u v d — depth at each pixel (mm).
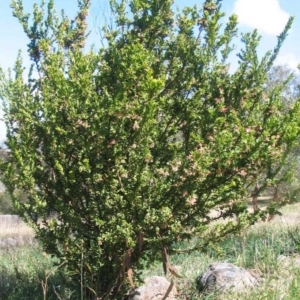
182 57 4602
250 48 4574
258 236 7512
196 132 4535
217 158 3900
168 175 4168
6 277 6102
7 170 4215
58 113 4215
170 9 4684
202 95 4629
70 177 4133
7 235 10398
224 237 4340
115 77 4453
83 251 4348
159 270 6238
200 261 6695
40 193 4445
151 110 3818
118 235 4027
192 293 5211
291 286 5090
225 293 5203
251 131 3846
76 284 4828
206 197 4043
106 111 3926
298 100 4199
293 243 7230
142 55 3957
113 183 4031
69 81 4188
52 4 4949
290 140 3928
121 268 4277
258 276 5941
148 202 4070
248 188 4336
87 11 5109
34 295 5398
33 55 4867
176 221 4082
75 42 5074
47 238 4395
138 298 4859
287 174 4176
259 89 4562
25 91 4629
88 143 4043
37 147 4383
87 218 4453
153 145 4152
